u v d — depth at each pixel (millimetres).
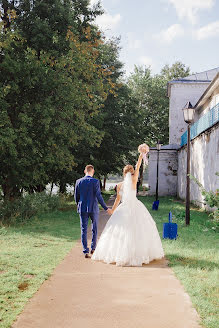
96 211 6844
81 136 17391
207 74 33375
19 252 6812
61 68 15859
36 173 15555
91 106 19125
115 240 6059
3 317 3543
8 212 13250
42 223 12359
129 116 34438
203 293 4289
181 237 8797
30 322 3463
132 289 4512
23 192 19109
